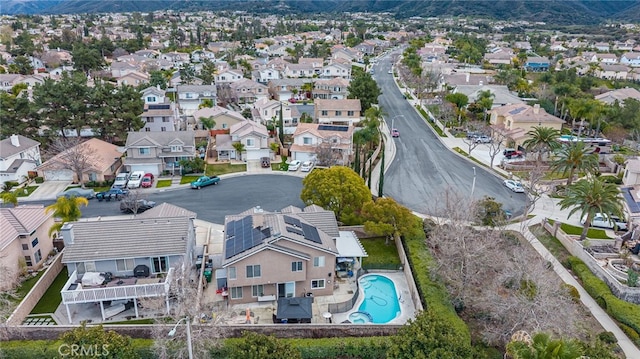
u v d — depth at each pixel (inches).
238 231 1455.5
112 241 1370.6
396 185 2463.1
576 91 4207.7
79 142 2620.6
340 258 1622.8
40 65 5920.3
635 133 3331.7
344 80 4820.4
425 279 1454.2
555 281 1382.9
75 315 1311.5
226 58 6815.9
